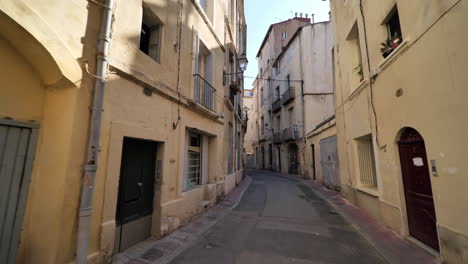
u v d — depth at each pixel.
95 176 2.88
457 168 2.94
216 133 7.53
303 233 4.62
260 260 3.40
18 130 2.52
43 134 2.73
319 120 15.46
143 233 4.07
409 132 4.17
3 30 2.23
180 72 5.13
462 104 2.84
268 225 5.16
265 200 8.16
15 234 2.48
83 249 2.64
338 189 9.51
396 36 4.48
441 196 3.22
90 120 2.86
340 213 6.25
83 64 2.80
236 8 13.36
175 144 4.80
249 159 34.31
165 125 4.48
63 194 2.53
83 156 2.78
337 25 8.34
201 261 3.36
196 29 6.09
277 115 21.39
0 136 2.36
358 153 6.93
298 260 3.42
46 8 2.40
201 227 4.91
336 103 8.77
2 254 2.38
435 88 3.29
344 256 3.58
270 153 23.83
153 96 4.14
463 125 2.83
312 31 16.64
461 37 2.82
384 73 4.82
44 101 2.78
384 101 4.86
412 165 4.13
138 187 4.00
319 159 12.29
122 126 3.39
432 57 3.34
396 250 3.72
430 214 3.68
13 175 2.47
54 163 2.62
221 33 8.56
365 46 5.77
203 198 6.41
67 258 2.55
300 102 16.50
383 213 5.01
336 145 9.70
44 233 2.52
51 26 2.43
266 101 25.23
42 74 2.68
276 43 23.17
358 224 5.15
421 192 3.90
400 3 4.13
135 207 3.93
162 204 4.28
